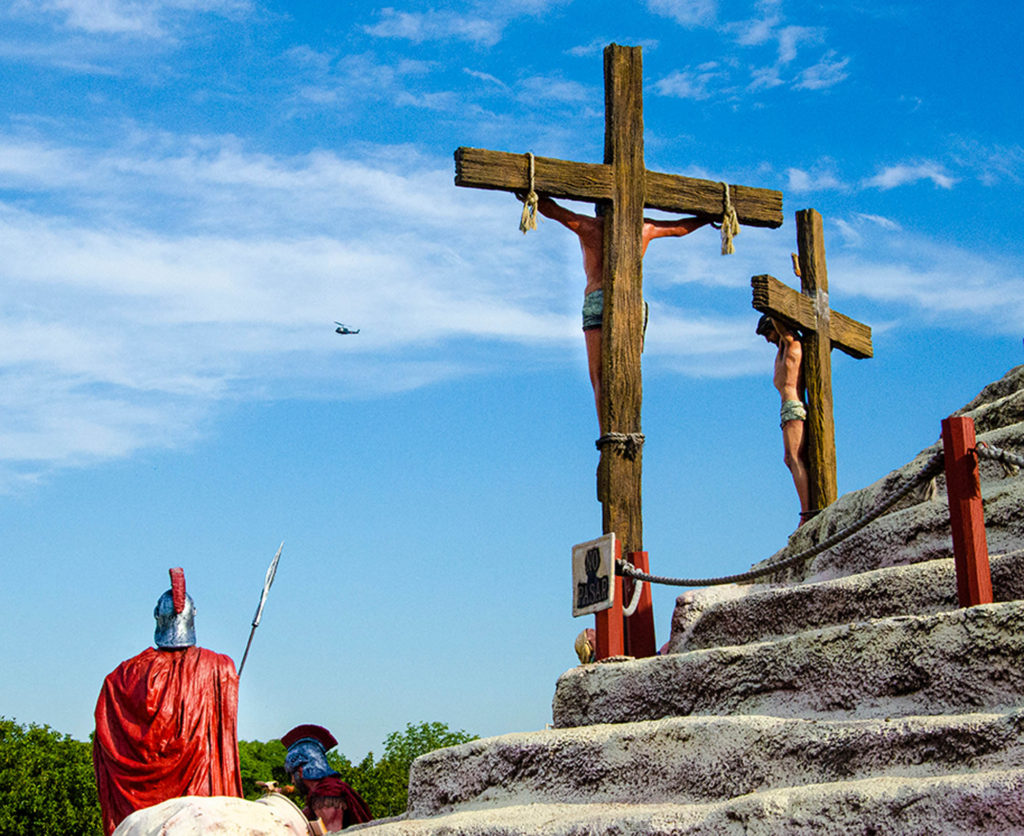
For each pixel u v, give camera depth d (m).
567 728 7.42
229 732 8.60
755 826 5.11
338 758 29.41
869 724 5.49
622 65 11.46
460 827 6.50
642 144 11.36
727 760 6.01
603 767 6.64
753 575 7.66
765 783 5.79
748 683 6.71
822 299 13.95
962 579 6.20
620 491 10.59
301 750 8.11
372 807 28.03
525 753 7.10
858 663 6.22
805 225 14.10
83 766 29.05
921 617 6.05
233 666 8.82
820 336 13.85
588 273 11.25
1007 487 7.89
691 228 11.56
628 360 10.82
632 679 7.38
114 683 8.55
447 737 30.94
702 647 8.25
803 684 6.45
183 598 8.90
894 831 4.68
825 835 4.88
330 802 7.93
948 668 5.85
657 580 8.27
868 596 7.24
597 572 8.26
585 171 11.09
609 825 5.69
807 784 5.48
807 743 5.67
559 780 6.86
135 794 8.28
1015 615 5.68
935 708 5.86
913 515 8.23
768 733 5.88
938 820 4.59
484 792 7.29
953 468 6.31
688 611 8.81
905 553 8.16
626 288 10.98
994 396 10.38
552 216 11.12
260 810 5.59
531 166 10.91
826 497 13.52
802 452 13.73
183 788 8.35
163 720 8.38
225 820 5.39
